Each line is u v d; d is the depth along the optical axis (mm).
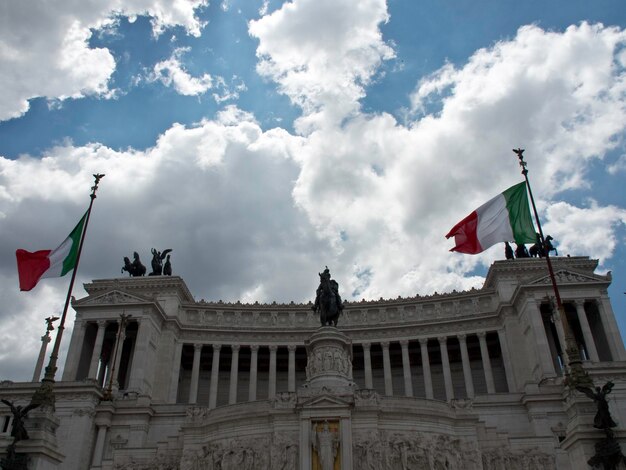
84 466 61469
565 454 47344
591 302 84875
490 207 47406
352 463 42625
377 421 45031
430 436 45812
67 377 82500
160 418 65688
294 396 46500
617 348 80250
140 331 85688
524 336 85938
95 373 82688
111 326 89875
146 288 96438
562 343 79750
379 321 97062
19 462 32500
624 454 28625
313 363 53281
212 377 92062
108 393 66312
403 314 97062
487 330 91188
